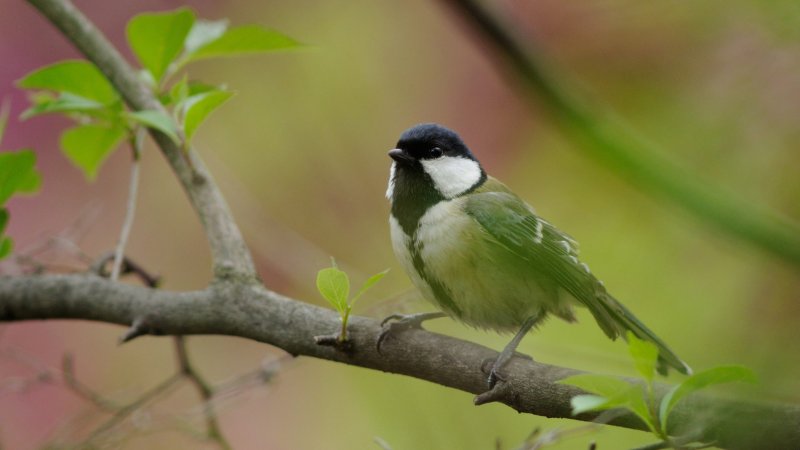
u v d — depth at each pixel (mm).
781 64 6055
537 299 7105
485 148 10164
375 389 9172
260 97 10531
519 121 10164
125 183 10273
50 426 9016
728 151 6531
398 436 8875
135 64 10328
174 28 6914
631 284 9258
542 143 10031
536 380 5289
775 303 4770
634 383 4570
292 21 10695
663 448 4371
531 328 7305
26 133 9938
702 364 6445
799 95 6125
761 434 4223
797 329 4328
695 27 6117
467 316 7281
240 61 10633
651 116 7340
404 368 5742
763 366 4129
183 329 6258
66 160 10008
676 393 4242
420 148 7324
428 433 8711
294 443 9312
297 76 10539
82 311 6508
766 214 5004
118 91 7086
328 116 10422
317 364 9562
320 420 9336
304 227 10125
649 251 9289
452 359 5637
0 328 9320
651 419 4363
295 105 10453
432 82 10430
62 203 9922
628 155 5453
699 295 8453
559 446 8758
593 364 9125
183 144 6398
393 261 9906
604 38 7883
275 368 7477
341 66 10547
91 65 6969
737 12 5727
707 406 4547
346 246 10039
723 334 5641
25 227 9711
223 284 6230
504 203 7164
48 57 10133
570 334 9617
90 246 9984
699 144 6641
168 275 10180
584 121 5594
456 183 7293
